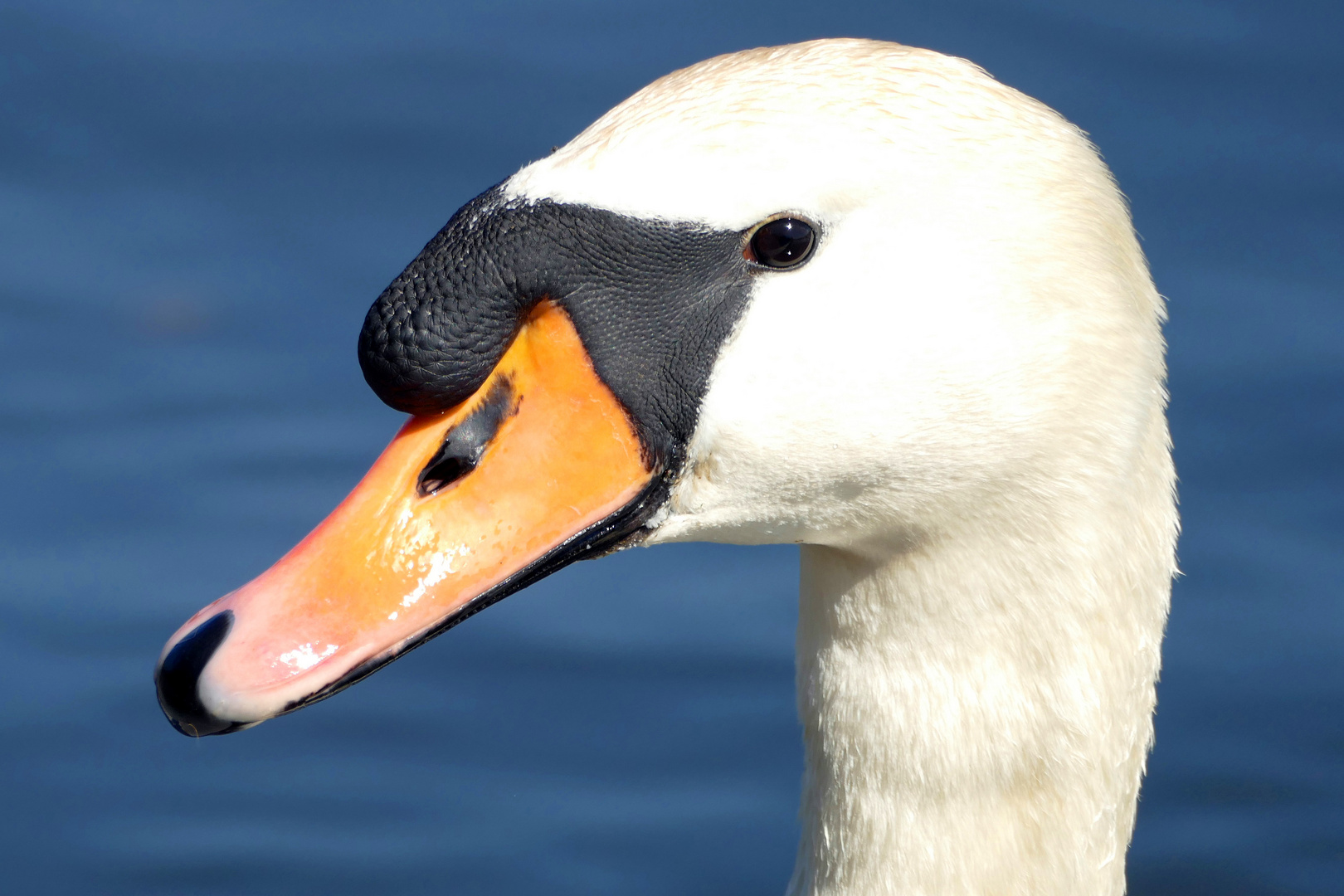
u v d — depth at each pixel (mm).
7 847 12625
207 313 16797
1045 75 19391
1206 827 12836
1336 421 15508
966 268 6039
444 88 19422
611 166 5957
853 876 6789
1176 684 13867
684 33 20125
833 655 6727
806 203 5949
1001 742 6504
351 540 5930
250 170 18531
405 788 13141
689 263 5969
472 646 14156
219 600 5914
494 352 5977
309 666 5754
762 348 6039
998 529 6340
